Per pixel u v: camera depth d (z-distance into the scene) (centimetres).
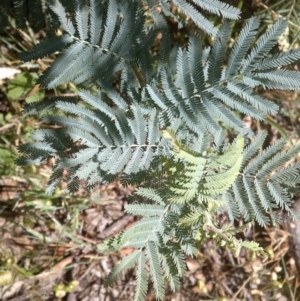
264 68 23
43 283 34
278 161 24
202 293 36
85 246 34
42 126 34
